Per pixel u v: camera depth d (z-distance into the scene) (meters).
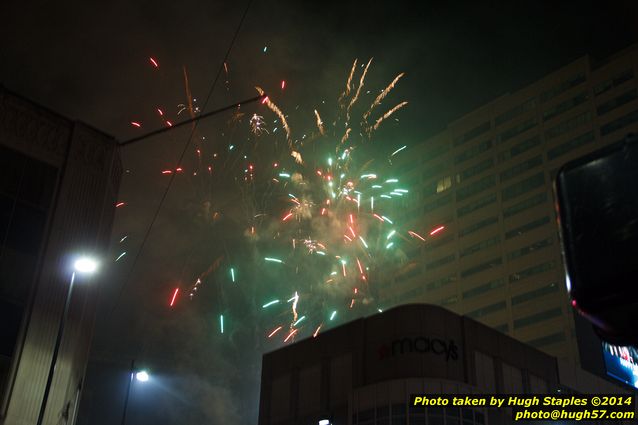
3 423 30.30
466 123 130.38
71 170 37.00
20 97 35.91
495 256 115.69
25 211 34.56
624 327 2.36
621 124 106.56
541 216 111.62
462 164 127.62
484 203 121.06
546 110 117.75
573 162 2.62
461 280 118.94
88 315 37.31
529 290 108.50
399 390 41.38
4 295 32.41
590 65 114.50
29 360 32.44
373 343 45.22
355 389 43.50
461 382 42.31
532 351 49.91
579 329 56.28
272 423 48.69
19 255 33.62
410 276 127.12
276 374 50.81
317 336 49.47
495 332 47.94
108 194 39.66
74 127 37.97
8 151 34.75
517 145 120.00
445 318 45.28
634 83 107.12
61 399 33.75
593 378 53.12
